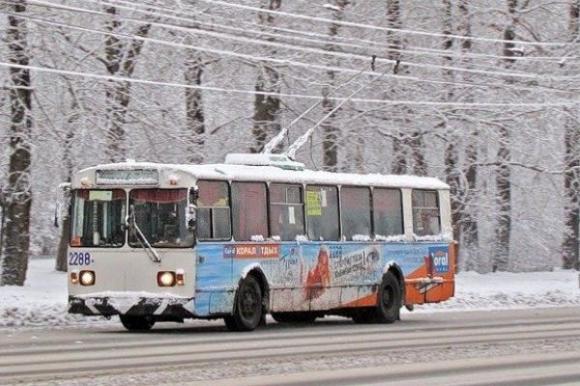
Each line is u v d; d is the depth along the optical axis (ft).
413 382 54.49
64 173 136.67
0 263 136.98
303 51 137.59
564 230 184.75
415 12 160.35
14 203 132.16
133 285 87.56
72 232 89.66
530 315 112.37
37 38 133.90
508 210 173.58
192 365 60.90
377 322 104.83
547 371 59.88
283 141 150.30
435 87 158.51
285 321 107.24
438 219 113.50
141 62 139.95
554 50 165.78
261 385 52.54
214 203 89.04
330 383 53.83
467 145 161.07
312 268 97.66
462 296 134.10
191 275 86.48
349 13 153.17
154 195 87.71
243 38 131.03
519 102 161.17
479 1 164.76
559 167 167.43
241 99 147.23
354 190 103.45
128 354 67.36
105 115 135.95
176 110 141.28
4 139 132.46
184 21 128.57
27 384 52.06
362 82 151.94
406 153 158.20
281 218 95.35
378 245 105.09
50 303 107.86
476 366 61.93
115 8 132.57
